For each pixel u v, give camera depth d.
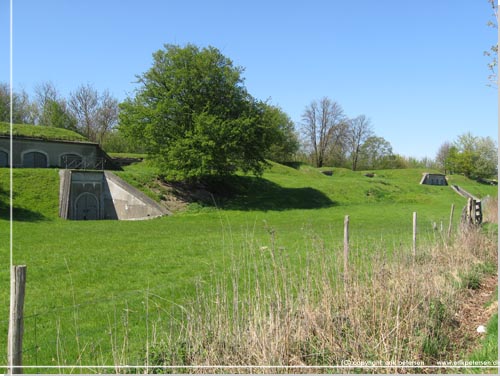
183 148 43.53
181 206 44.34
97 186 43.72
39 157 50.78
